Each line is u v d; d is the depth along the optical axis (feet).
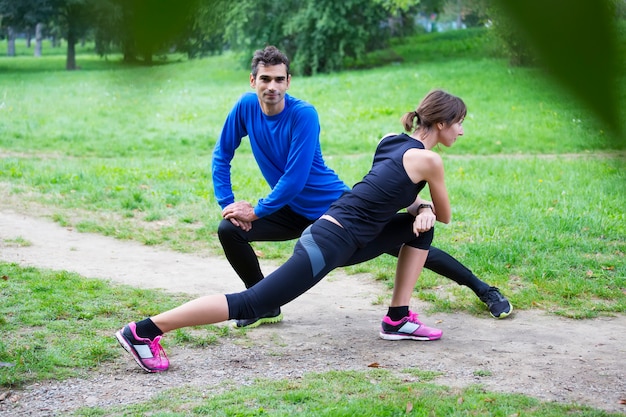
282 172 14.25
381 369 12.70
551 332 15.23
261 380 12.10
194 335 14.44
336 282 19.25
